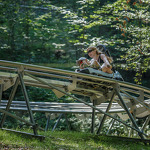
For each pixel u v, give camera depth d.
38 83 8.52
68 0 25.55
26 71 7.32
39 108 12.55
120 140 8.52
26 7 25.77
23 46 25.06
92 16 16.67
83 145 6.86
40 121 17.50
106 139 8.36
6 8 23.61
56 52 26.06
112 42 16.83
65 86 8.71
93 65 8.61
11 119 16.95
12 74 7.95
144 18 16.78
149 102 10.73
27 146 5.97
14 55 24.33
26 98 6.88
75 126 16.89
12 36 24.36
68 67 25.53
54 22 26.34
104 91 9.38
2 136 6.56
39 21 25.27
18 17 24.48
